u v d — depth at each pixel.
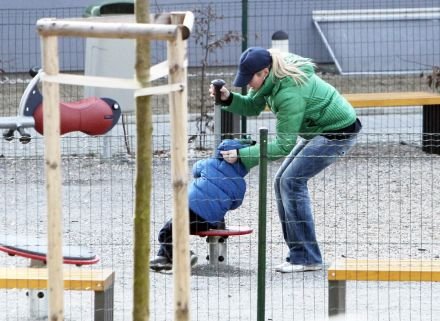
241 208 34.53
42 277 22.05
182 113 14.15
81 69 60.41
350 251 29.30
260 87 27.06
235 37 48.09
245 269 27.66
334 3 68.00
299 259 27.17
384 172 40.28
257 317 22.02
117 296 25.03
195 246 30.20
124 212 33.84
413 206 34.91
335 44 66.81
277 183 27.19
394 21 67.75
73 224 32.22
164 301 24.69
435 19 67.94
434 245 29.88
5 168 37.97
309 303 24.42
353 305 24.12
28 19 62.19
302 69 26.91
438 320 23.02
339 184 38.12
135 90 14.34
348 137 27.14
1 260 28.23
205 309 23.89
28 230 31.50
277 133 26.72
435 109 45.16
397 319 23.05
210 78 58.47
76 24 14.01
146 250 14.75
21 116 37.66
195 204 27.23
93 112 38.50
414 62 66.25
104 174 39.34
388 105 44.28
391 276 22.12
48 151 14.23
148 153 14.59
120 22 14.47
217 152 27.61
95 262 23.55
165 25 14.02
